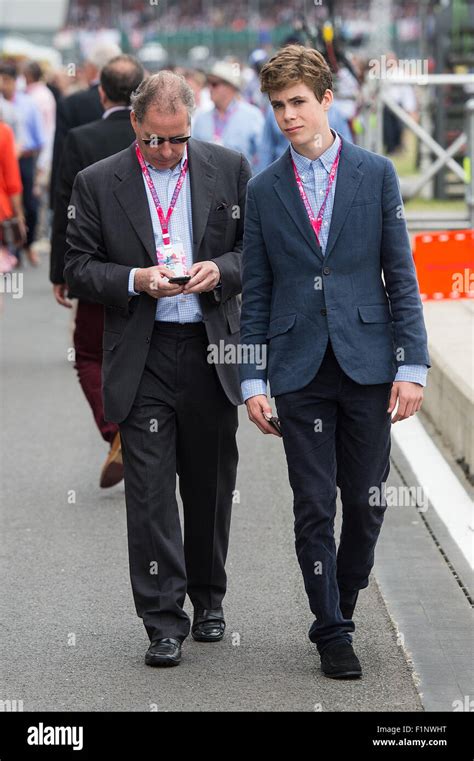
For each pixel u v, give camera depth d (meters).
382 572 7.59
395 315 5.97
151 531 6.29
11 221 15.16
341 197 5.88
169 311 6.34
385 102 18.88
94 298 6.31
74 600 7.25
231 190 6.44
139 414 6.35
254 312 6.11
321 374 5.98
